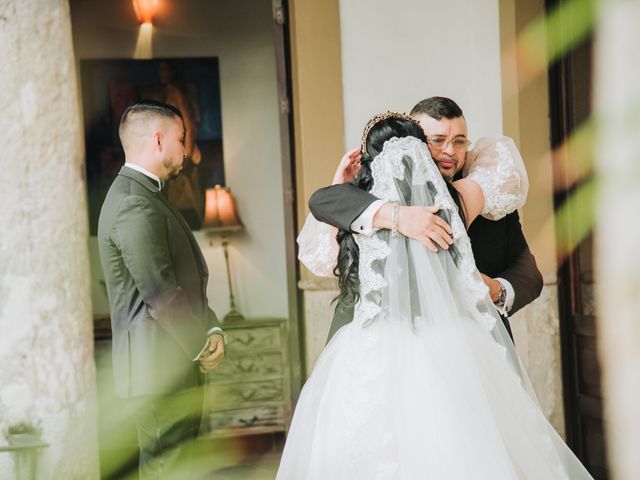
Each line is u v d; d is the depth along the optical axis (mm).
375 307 2008
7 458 3406
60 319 3525
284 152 4613
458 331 1968
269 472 4961
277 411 5500
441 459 1794
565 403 4234
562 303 4211
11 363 3469
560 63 4125
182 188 6074
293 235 4625
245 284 6121
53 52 3523
